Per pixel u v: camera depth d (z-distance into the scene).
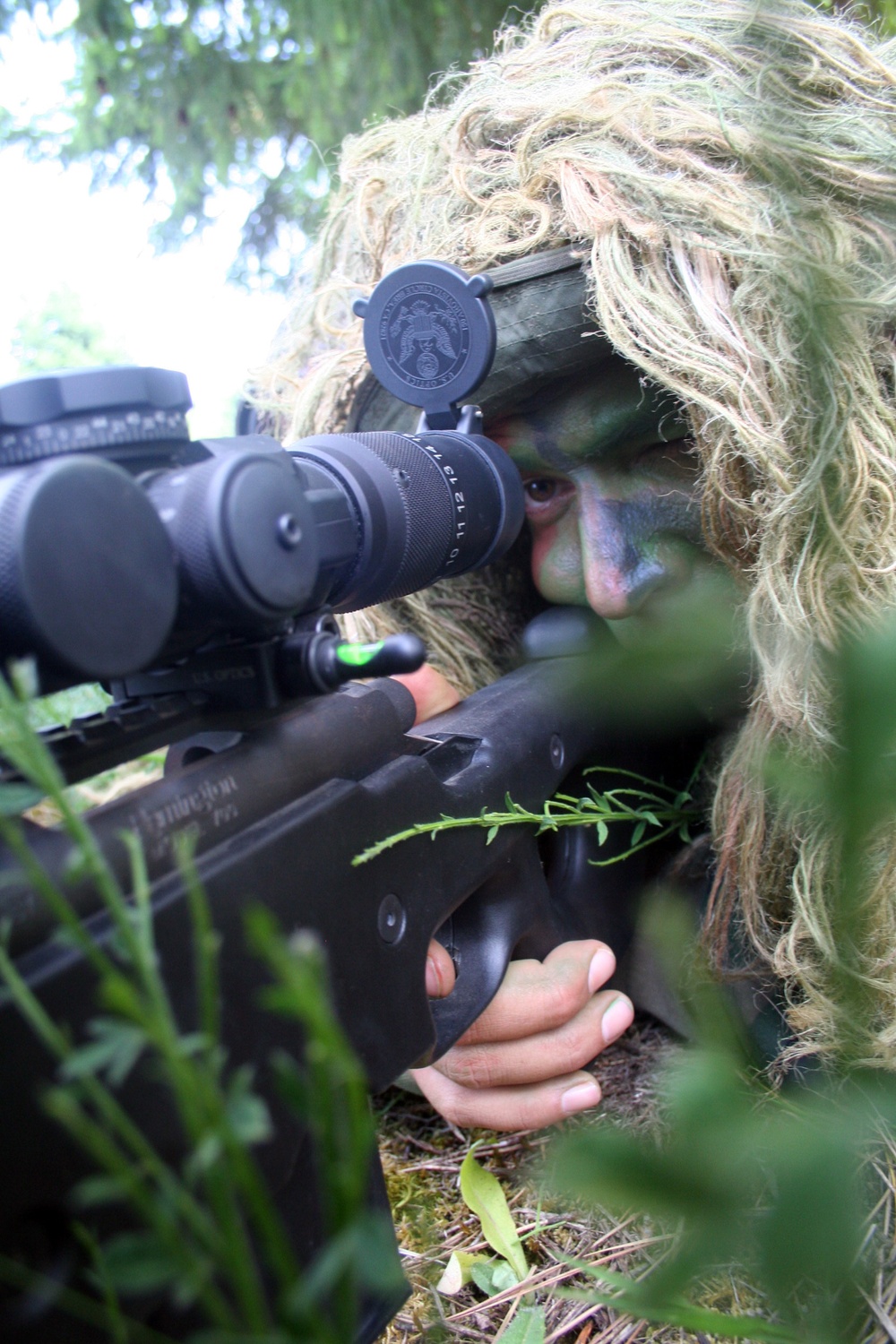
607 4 1.04
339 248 1.21
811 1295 0.42
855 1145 0.27
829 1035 0.82
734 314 0.82
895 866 0.71
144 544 0.50
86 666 0.48
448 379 0.92
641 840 1.11
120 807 0.51
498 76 1.03
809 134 0.85
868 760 0.26
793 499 0.81
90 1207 0.44
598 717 1.01
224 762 0.58
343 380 1.09
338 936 0.61
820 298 0.64
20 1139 0.42
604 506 0.97
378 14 2.02
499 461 0.92
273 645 0.62
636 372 0.93
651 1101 0.97
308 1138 0.58
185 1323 0.50
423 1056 0.71
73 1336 0.43
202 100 2.33
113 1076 0.32
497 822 0.79
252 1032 0.52
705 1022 0.41
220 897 0.52
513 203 0.92
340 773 0.66
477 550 0.90
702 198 0.82
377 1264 0.28
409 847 0.70
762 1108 0.79
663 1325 0.72
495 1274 0.79
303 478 0.68
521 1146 0.97
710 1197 0.26
